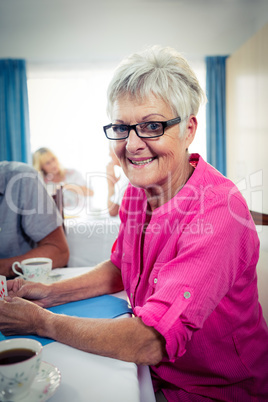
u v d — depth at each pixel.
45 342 0.71
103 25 4.65
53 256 1.34
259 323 0.87
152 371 0.87
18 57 4.77
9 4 4.35
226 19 4.58
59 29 4.67
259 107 3.66
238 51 4.27
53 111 4.89
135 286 0.91
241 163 4.27
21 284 0.96
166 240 0.82
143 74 0.75
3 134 4.77
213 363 0.80
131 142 0.78
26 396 0.51
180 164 0.84
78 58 4.80
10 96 4.74
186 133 0.82
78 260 1.97
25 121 4.77
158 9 4.51
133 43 4.72
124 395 0.53
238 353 0.80
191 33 4.67
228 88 4.69
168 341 0.62
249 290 0.81
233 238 0.70
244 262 0.74
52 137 4.91
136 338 0.64
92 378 0.58
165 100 0.76
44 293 0.93
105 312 0.88
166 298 0.64
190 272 0.66
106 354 0.65
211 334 0.77
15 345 0.55
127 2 4.35
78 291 0.98
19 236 1.47
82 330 0.68
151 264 0.85
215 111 4.79
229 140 4.71
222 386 0.84
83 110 4.90
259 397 0.84
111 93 0.80
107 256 1.99
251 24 4.59
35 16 4.55
